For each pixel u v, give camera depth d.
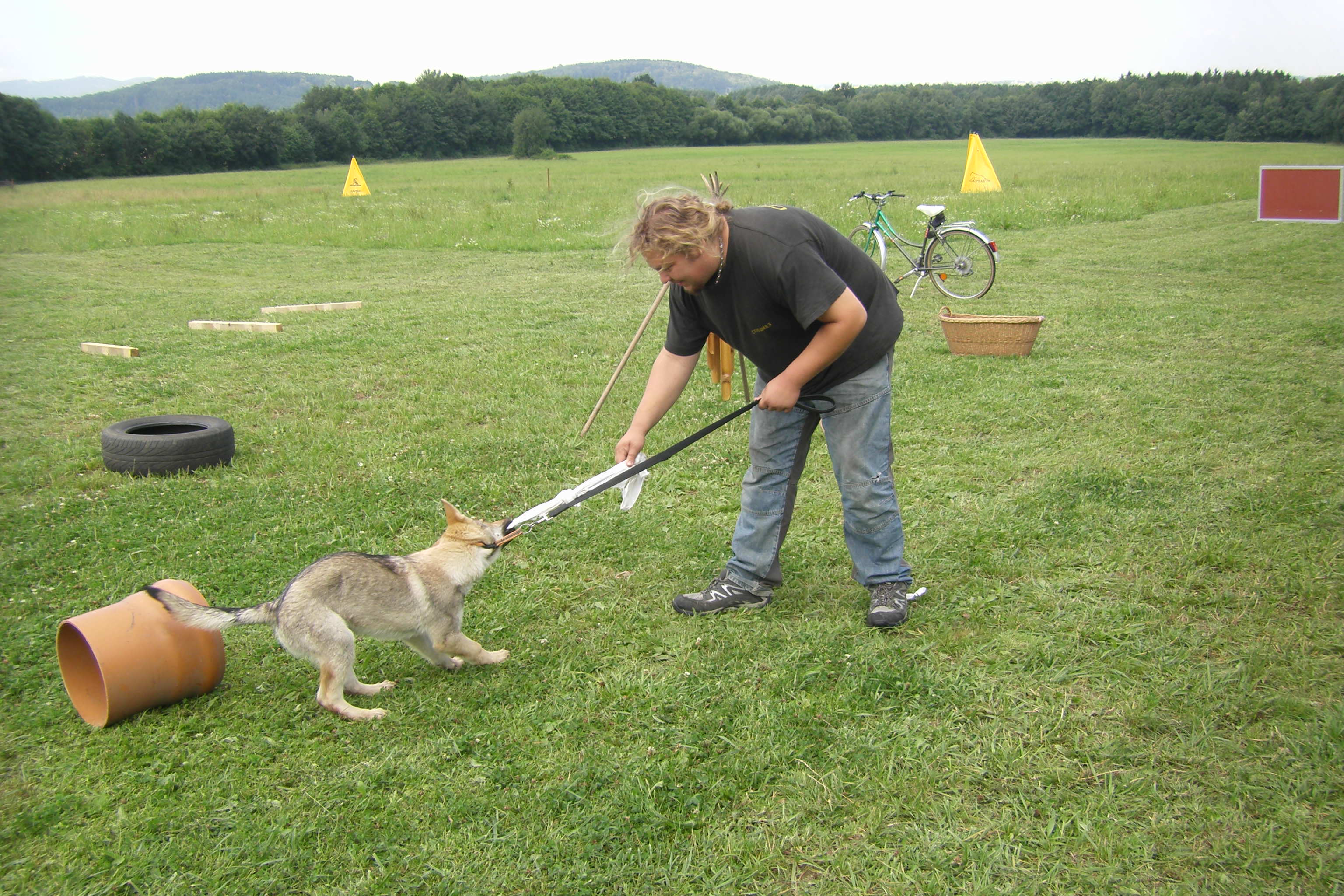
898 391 6.64
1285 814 2.40
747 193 25.73
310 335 9.07
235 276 13.82
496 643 3.50
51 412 6.66
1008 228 17.16
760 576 3.67
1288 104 81.12
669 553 4.21
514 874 2.33
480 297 11.40
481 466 5.36
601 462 5.37
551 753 2.81
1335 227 15.65
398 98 89.81
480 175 48.19
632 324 9.45
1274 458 4.98
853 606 3.72
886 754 2.75
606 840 2.45
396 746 2.86
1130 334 8.22
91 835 2.48
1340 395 5.98
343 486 5.06
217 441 5.40
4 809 2.59
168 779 2.69
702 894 2.26
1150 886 2.22
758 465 3.56
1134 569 3.85
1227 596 3.55
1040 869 2.30
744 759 2.75
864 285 3.20
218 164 71.44
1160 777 2.60
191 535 4.44
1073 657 3.22
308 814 2.56
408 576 3.09
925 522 4.43
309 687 3.21
